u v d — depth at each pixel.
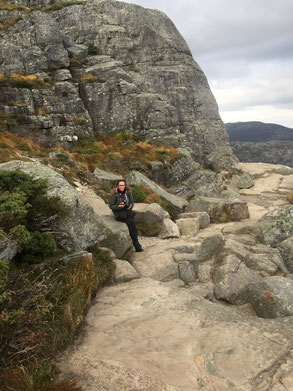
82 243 6.68
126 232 8.54
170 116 26.61
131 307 5.51
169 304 5.57
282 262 9.62
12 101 19.30
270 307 6.48
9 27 23.30
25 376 3.26
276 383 3.33
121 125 25.02
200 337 4.30
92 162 18.42
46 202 6.31
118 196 9.04
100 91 24.95
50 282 4.95
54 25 25.28
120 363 3.74
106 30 29.75
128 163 19.89
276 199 21.20
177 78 30.92
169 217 12.96
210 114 32.34
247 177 26.08
